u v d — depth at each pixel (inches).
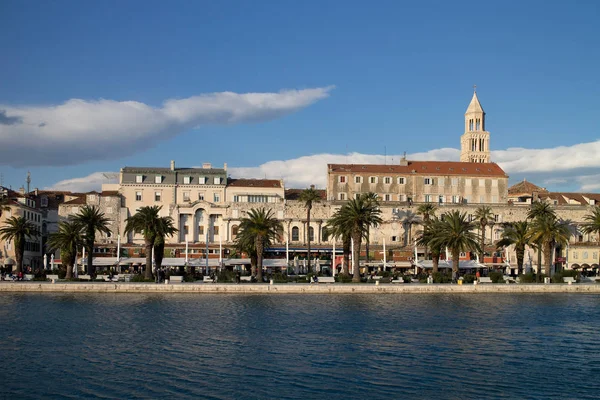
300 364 2176.4
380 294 4370.1
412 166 7190.0
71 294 4220.0
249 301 3882.9
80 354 2315.5
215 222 6766.7
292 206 6786.4
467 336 2682.1
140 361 2212.1
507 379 1999.3
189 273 5359.3
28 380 1975.9
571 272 5467.5
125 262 5723.4
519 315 3302.2
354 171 6963.6
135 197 6865.2
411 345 2490.2
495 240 6742.1
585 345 2512.3
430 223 5708.7
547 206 6013.8
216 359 2244.1
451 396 1828.2
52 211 7101.4
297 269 5999.0
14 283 4382.4
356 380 1980.8
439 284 4589.1
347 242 5280.5
